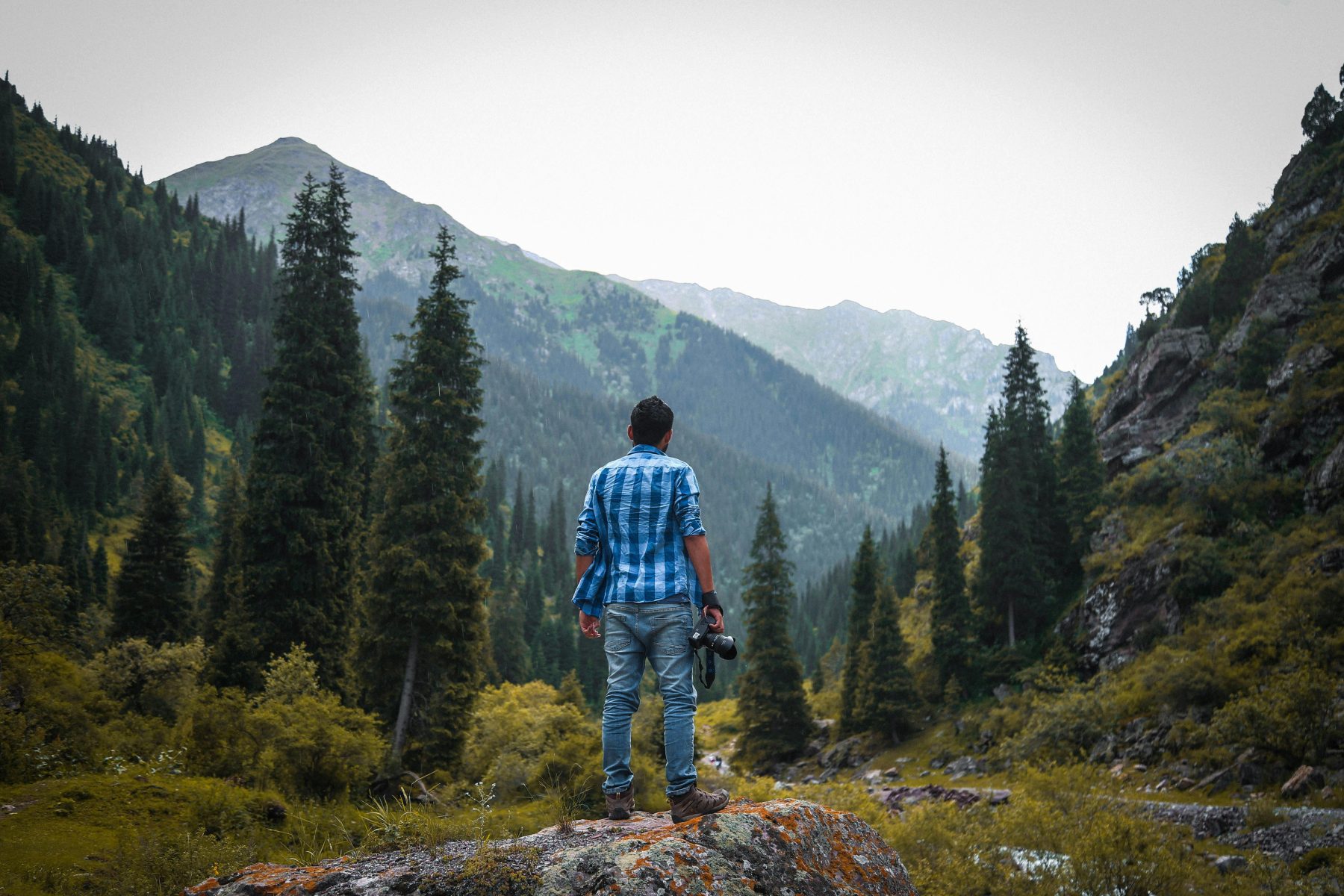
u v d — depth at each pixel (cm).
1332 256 4866
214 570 3938
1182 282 6812
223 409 14675
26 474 9069
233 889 336
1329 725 2330
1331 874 1349
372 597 2325
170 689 2355
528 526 15012
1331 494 3728
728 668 11862
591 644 9400
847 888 355
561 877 315
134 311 15400
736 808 376
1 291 13775
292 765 1369
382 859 384
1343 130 5625
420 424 2423
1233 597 3622
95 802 1027
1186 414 5353
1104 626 4366
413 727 2323
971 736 4403
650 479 390
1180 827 1265
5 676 1501
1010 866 1139
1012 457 5450
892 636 5116
